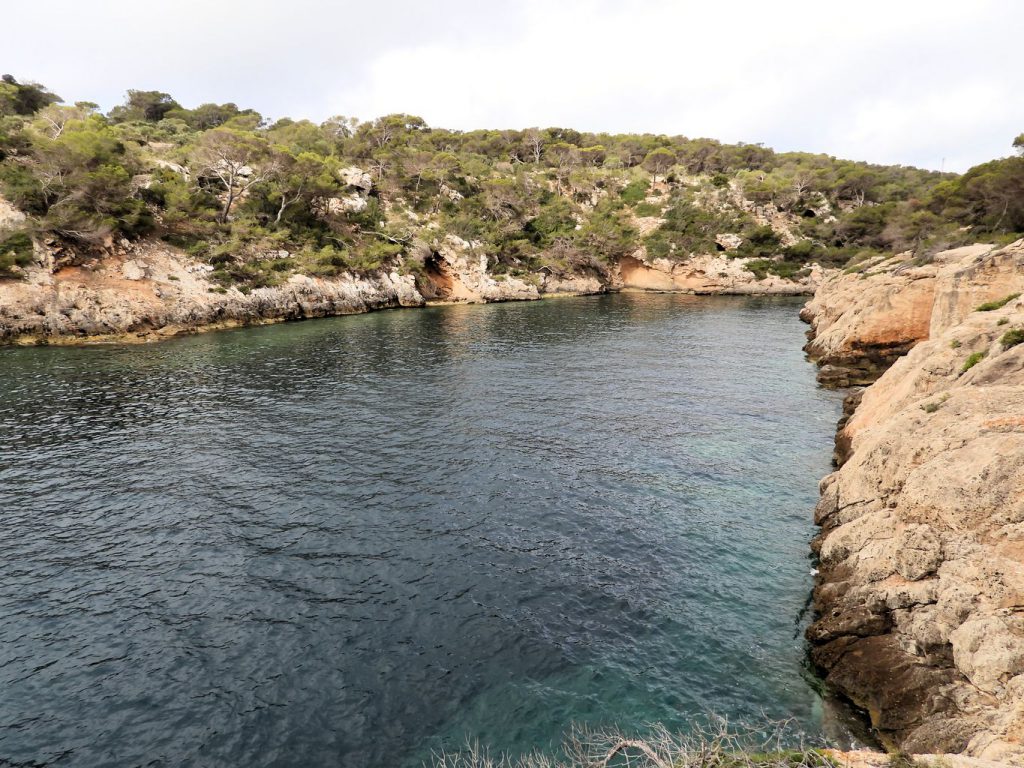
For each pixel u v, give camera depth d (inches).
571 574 679.1
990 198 2785.4
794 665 531.5
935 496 499.8
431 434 1146.0
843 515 697.6
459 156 5064.0
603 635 575.8
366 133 4970.5
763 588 648.4
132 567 689.0
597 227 4451.3
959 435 545.0
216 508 836.0
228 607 616.1
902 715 439.5
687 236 4584.2
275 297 2647.6
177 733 461.4
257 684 511.5
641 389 1493.6
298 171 3129.9
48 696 496.4
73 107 3398.1
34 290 2001.7
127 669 528.4
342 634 575.5
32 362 1711.4
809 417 1254.3
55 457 1012.5
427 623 593.0
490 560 708.7
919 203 4158.5
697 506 844.6
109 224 2278.5
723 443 1096.8
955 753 383.2
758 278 4407.0
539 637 572.7
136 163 2834.6
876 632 507.2
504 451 1057.5
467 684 513.3
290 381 1555.1
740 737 447.8
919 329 1573.6
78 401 1334.9
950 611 450.6
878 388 1029.2
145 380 1535.4
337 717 478.3
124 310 2134.6
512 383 1553.9
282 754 444.1
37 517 805.2
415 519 808.9
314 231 3225.9
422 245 3563.0
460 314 3053.6
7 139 2349.9
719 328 2573.8
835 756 331.6
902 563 507.8
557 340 2245.3
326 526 787.4
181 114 4872.0
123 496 871.1
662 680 515.5
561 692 503.2
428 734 462.3
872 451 668.1
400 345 2108.8
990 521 456.1
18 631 576.4
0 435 1110.4
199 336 2230.6
